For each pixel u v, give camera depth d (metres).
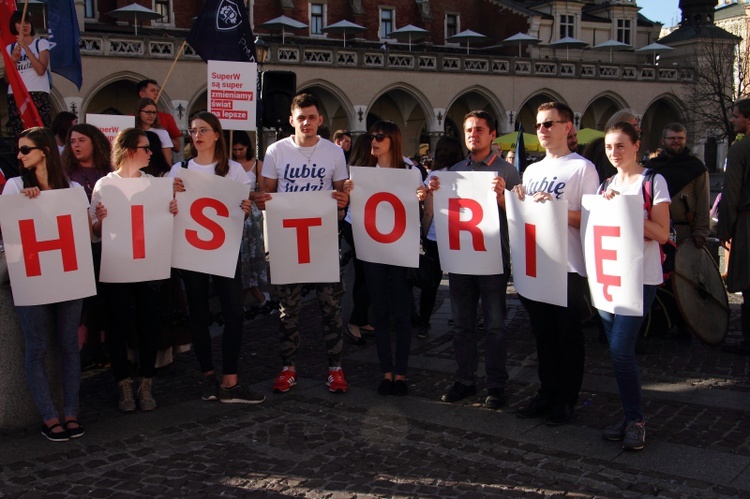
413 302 8.49
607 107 44.25
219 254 5.74
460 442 5.06
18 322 5.35
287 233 5.96
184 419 5.59
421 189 5.89
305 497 4.27
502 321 5.72
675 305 7.62
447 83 37.97
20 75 7.78
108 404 5.98
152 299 5.75
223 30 8.59
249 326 8.91
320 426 5.41
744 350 7.31
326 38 43.84
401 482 4.45
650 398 5.94
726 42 45.75
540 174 5.33
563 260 5.05
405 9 46.81
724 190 7.32
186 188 5.68
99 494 4.34
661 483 4.39
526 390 6.22
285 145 6.10
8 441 5.16
